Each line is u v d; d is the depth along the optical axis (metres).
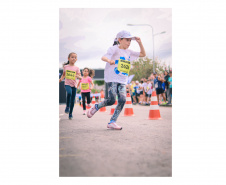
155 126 4.10
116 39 3.92
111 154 2.33
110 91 3.87
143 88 12.66
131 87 14.54
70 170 1.94
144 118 5.43
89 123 4.70
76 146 2.65
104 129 3.84
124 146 2.62
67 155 2.32
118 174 1.87
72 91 5.52
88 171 1.92
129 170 1.93
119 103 3.86
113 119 3.89
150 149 2.49
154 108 5.16
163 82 10.34
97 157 2.24
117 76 3.83
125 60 3.84
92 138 3.08
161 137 3.11
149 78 11.97
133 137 3.12
